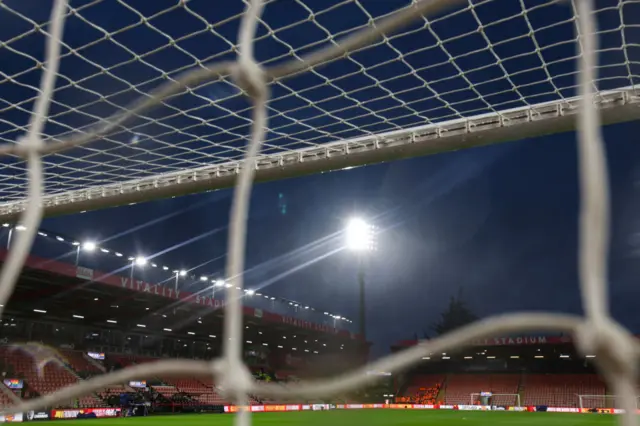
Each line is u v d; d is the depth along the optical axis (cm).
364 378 102
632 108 354
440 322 4881
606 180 77
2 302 120
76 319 3184
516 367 4566
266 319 3481
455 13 337
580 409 3619
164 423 2047
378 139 429
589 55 87
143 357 3616
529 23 336
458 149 416
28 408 136
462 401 4509
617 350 71
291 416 2792
